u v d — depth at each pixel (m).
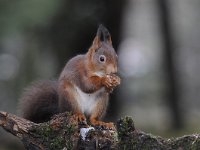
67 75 6.94
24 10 12.84
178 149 5.50
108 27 15.89
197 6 28.31
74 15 14.79
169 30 19.55
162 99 22.73
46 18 12.96
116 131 6.07
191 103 25.67
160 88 23.22
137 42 28.67
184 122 18.95
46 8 12.93
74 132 6.04
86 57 6.99
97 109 7.00
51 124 6.09
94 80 6.87
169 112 19.30
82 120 6.36
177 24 27.06
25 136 6.10
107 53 6.92
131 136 5.67
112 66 6.90
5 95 16.25
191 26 28.44
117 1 15.75
